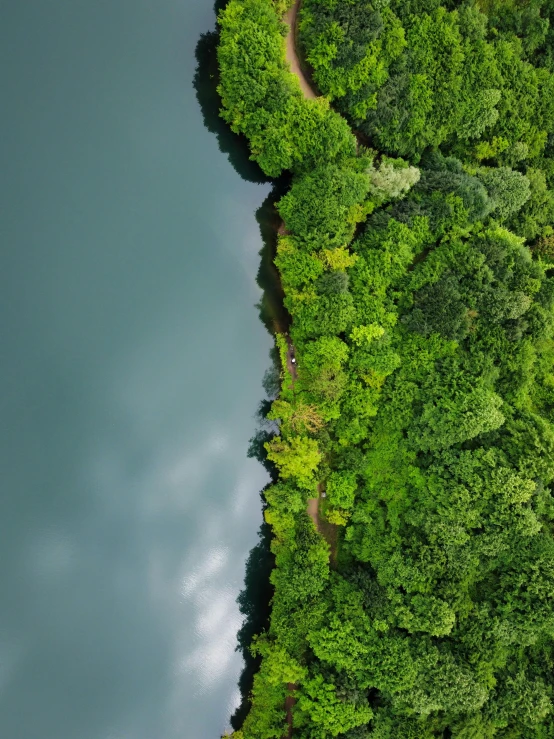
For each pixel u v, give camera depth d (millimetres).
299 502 49500
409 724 46281
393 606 47344
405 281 50844
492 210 50938
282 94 47875
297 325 51938
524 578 46969
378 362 49000
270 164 51594
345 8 47469
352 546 50875
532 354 50375
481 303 49219
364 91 49281
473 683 45031
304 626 47812
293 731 49188
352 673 46844
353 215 49938
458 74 50781
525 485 46562
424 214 50438
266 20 48062
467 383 48750
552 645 49438
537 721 45938
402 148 52156
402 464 50781
